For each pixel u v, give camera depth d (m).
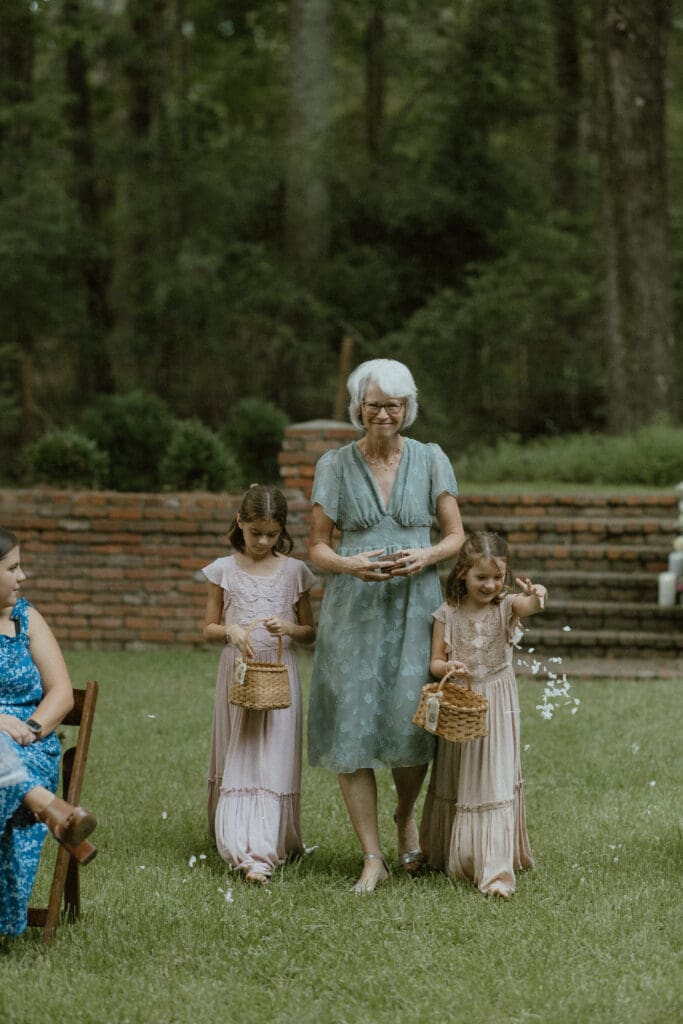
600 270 27.41
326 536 5.84
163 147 26.58
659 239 20.39
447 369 26.16
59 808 4.53
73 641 12.38
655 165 20.30
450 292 26.41
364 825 5.69
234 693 5.71
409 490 5.80
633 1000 4.22
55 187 23.92
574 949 4.71
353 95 33.59
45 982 4.45
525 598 5.49
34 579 12.40
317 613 11.82
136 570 12.28
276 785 5.85
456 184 27.75
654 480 16.38
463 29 28.08
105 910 5.19
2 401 22.05
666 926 4.96
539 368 26.45
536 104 28.83
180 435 13.68
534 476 17.36
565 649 11.56
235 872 5.70
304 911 5.15
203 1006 4.25
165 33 27.44
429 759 5.66
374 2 28.08
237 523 6.15
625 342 20.44
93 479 13.14
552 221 27.59
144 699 9.80
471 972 4.51
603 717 9.00
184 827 6.55
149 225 26.52
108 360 26.17
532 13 28.02
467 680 5.53
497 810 5.48
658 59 20.22
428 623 5.73
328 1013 4.19
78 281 25.81
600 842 6.13
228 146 28.02
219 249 26.88
